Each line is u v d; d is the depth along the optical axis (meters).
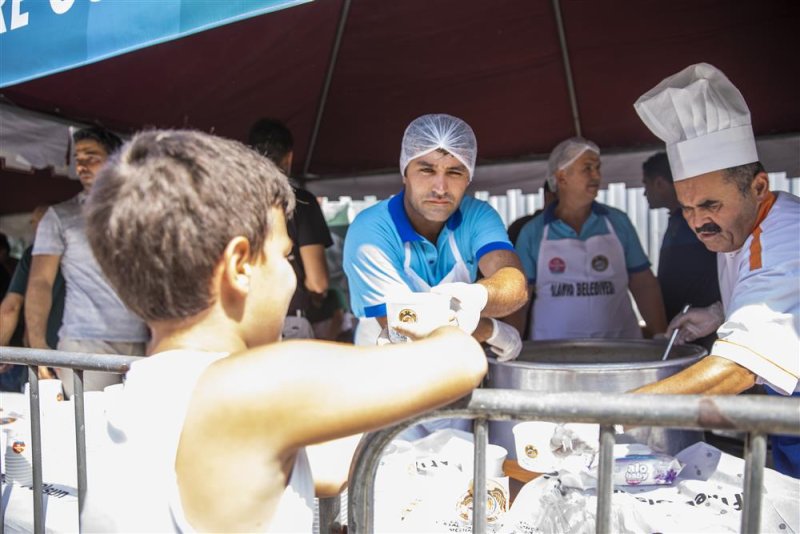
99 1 1.47
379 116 4.24
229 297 0.77
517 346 1.68
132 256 0.72
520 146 4.27
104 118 3.71
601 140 4.00
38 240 2.71
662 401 0.73
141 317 0.79
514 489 1.41
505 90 3.74
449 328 0.84
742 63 3.07
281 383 0.71
